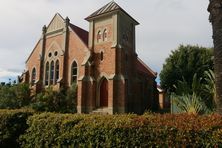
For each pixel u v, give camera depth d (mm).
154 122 5984
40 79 35219
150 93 39969
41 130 8586
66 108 28219
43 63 35750
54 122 8203
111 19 30438
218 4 7234
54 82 33594
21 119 9977
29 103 28734
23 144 9336
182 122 5734
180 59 36125
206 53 35531
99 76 29594
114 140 6355
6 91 29250
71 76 31859
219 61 7004
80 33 34344
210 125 5184
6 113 10227
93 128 6922
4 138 9898
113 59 28656
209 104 14375
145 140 5832
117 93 27656
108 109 27141
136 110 31078
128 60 31141
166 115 7031
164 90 37938
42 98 27797
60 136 7809
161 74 37344
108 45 29859
